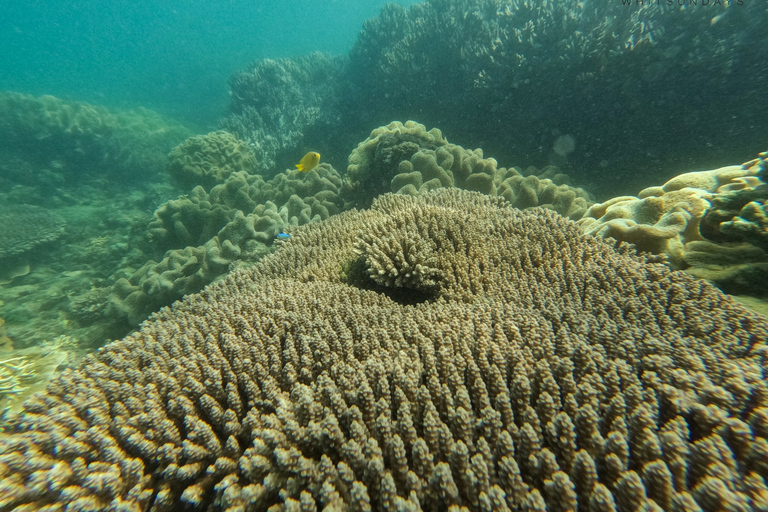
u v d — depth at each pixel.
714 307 2.61
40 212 12.18
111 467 1.79
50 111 14.81
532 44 8.86
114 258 10.50
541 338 2.29
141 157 16.12
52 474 1.77
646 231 3.79
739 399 1.76
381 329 2.47
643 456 1.53
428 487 1.51
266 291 3.66
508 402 1.78
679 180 4.80
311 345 2.43
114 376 2.51
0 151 14.05
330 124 13.98
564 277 3.20
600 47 7.96
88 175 15.05
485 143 10.45
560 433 1.61
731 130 7.27
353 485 1.45
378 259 3.54
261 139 14.23
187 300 4.41
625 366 1.94
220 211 8.87
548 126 9.12
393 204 5.70
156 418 1.99
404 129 8.61
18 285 9.84
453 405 1.84
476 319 2.54
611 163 8.57
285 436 1.75
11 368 4.95
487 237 3.91
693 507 1.29
